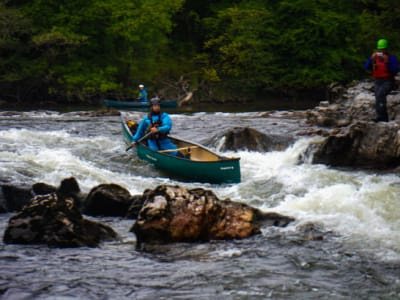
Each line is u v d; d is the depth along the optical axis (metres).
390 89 40.44
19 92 103.38
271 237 20.58
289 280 16.64
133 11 105.62
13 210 24.84
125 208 23.91
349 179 30.16
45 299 15.04
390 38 112.88
